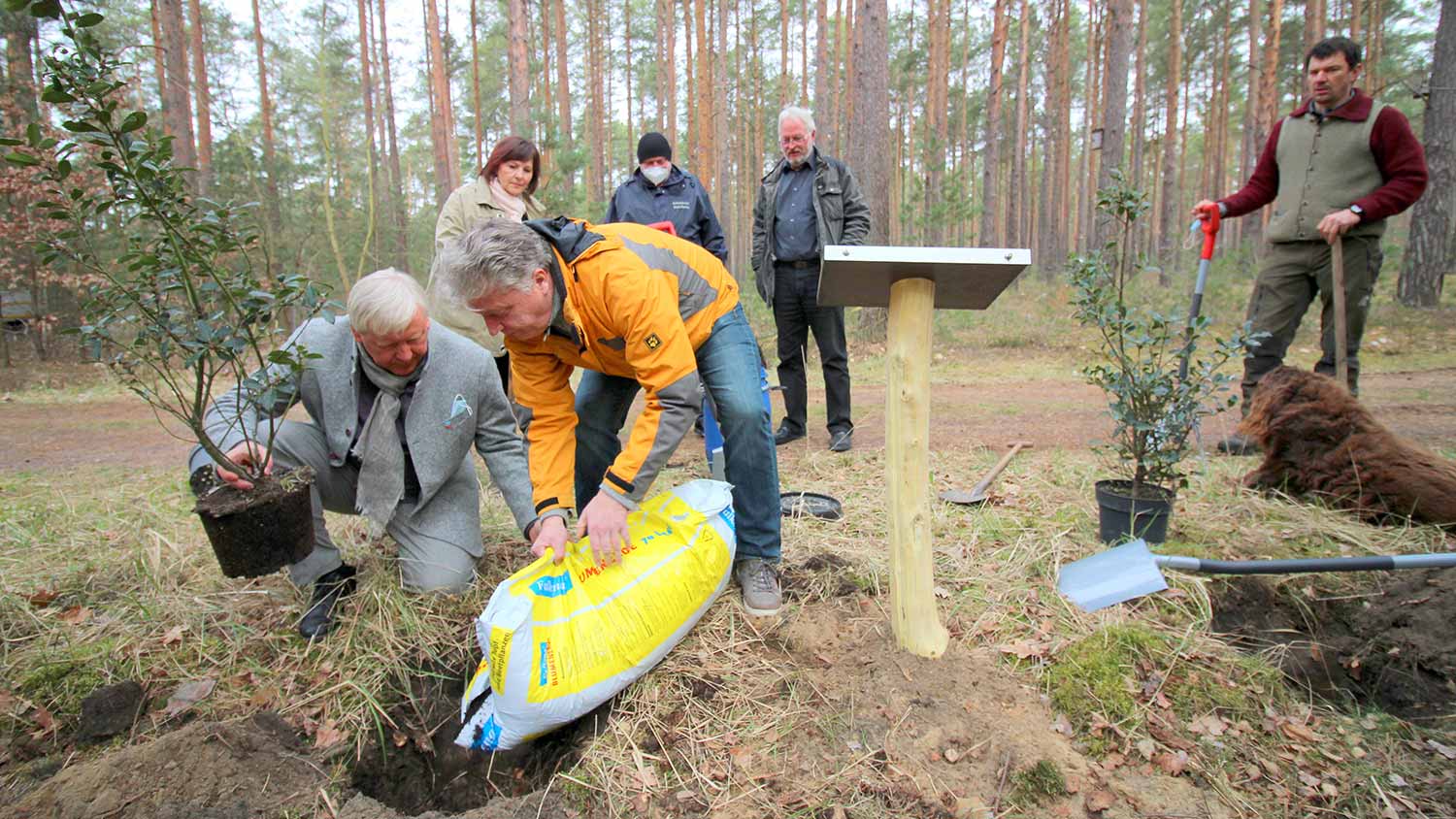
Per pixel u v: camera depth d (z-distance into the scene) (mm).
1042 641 2289
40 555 3020
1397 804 1831
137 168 1982
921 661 2158
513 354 2291
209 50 14555
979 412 5586
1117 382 2906
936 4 18062
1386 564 2350
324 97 9703
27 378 9047
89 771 1913
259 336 2281
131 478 4387
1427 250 9391
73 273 8125
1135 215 2898
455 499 2715
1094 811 1768
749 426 2395
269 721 2160
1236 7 21000
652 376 2023
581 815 1866
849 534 3098
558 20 17906
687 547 2395
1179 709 2072
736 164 28656
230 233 2211
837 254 1789
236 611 2615
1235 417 5066
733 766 1936
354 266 13367
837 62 18078
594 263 1985
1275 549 2828
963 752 1894
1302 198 3762
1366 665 2385
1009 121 26953
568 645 2098
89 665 2326
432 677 2410
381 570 2719
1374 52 17469
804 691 2141
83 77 1883
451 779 2273
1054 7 19234
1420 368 6688
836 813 1768
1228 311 9883
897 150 25016
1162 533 2857
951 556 2846
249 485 2197
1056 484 3621
